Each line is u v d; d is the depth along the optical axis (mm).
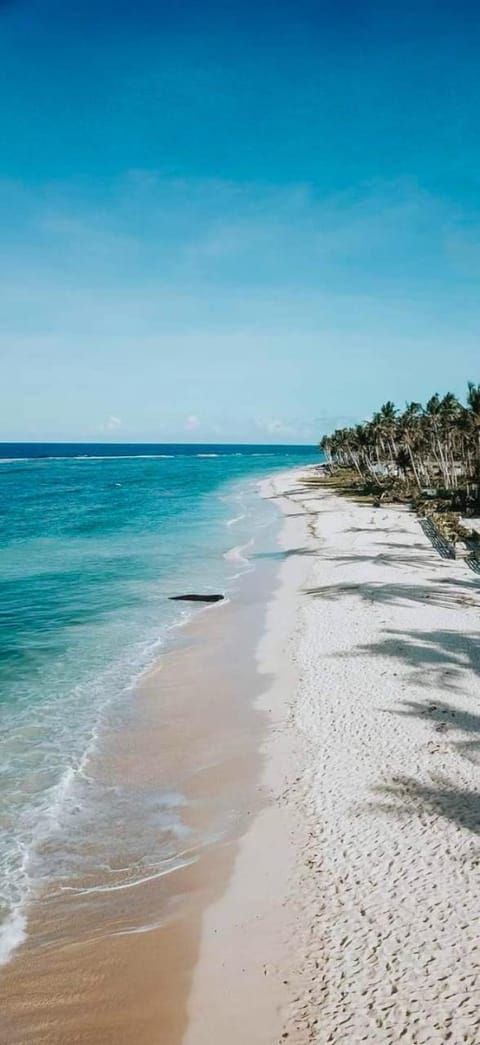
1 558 44594
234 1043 8984
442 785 14742
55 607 31781
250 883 12195
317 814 14125
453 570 38406
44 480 129000
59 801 15086
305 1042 8906
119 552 47438
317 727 18203
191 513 73500
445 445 97062
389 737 17234
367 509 73438
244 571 40844
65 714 19797
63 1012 9609
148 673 23141
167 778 16109
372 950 10312
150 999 9789
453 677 21188
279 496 94812
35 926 11320
